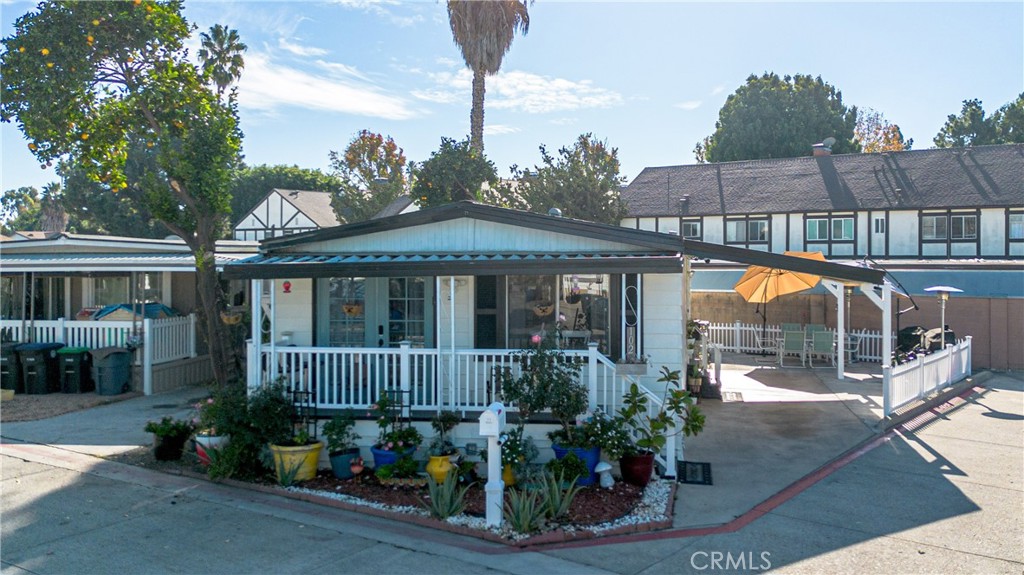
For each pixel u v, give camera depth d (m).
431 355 11.56
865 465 11.16
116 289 21.08
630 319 11.46
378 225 11.95
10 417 15.04
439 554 7.82
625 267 10.41
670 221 31.97
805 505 9.34
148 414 15.42
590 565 7.51
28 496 9.86
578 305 12.05
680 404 10.20
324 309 12.89
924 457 11.58
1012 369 21.19
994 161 30.08
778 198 31.05
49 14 14.48
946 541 8.06
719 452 12.02
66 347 18.03
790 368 21.28
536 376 10.03
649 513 8.94
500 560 7.65
